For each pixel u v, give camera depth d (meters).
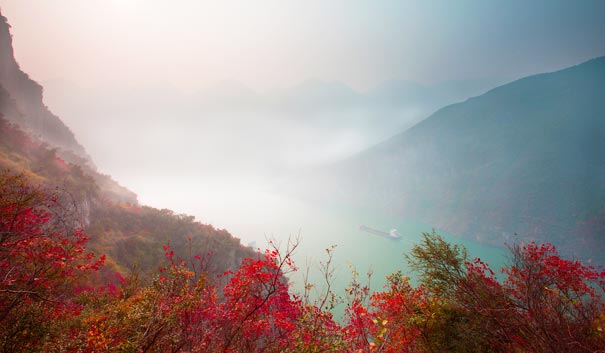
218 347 7.18
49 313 8.40
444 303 10.83
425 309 10.62
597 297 8.56
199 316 7.38
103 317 9.10
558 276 9.16
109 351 6.58
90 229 53.72
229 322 7.57
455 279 10.50
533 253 9.85
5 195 8.42
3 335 7.22
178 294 7.27
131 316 7.29
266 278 7.97
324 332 7.77
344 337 8.23
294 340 7.48
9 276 7.85
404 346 10.58
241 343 7.39
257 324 7.63
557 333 7.67
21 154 59.72
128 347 6.32
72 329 8.82
